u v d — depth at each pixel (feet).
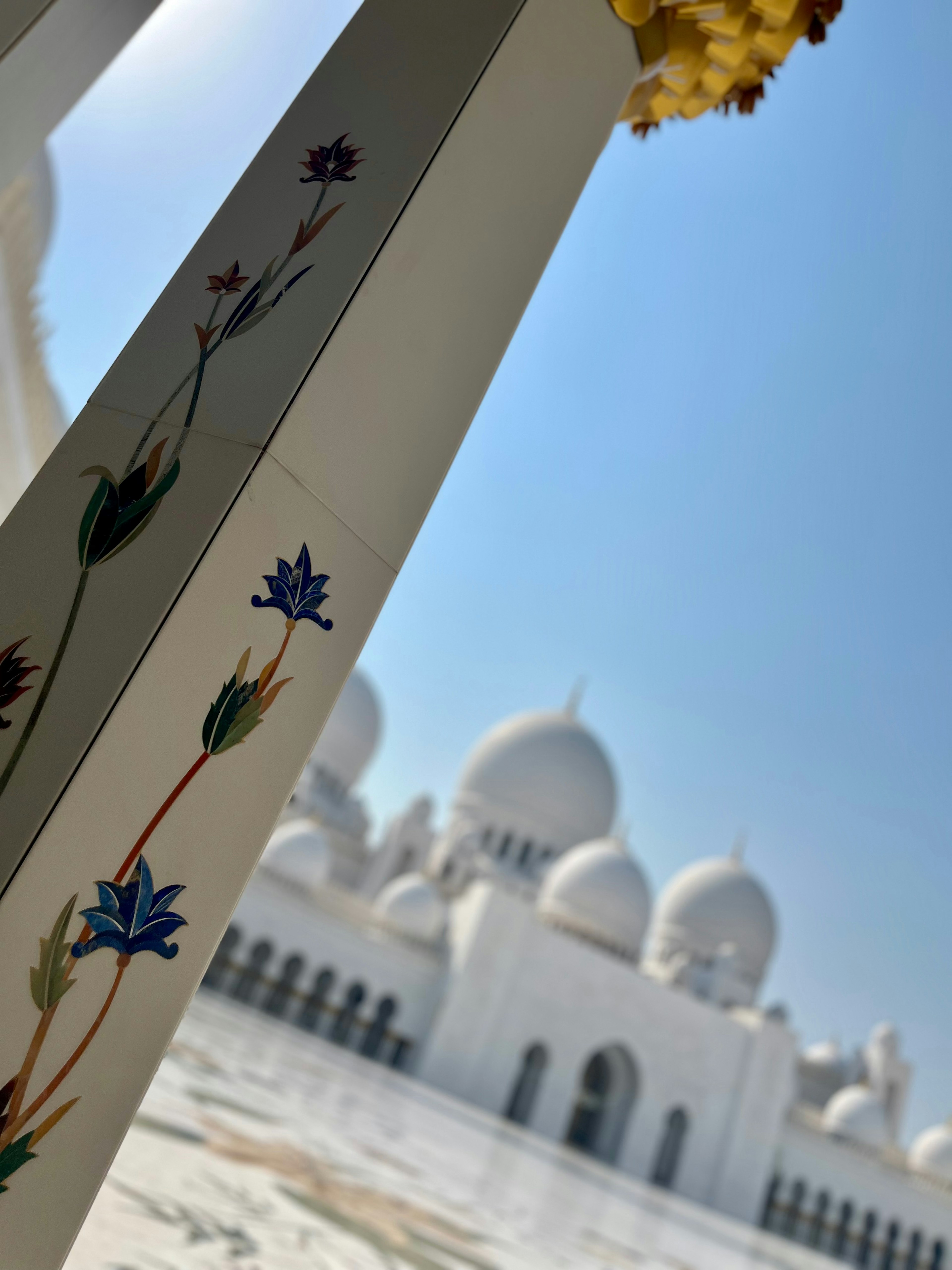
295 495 6.41
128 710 5.65
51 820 5.40
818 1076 162.30
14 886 5.28
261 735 6.28
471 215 7.61
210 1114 26.12
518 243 8.08
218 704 6.03
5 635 5.92
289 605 6.39
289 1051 69.87
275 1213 17.26
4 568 6.12
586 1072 142.00
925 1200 132.57
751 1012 134.21
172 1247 12.76
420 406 7.25
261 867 123.85
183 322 6.88
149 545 6.02
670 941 161.27
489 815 158.20
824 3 9.77
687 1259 37.60
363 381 6.81
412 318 7.16
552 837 157.28
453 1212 26.84
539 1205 38.01
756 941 159.33
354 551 6.82
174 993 5.93
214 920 6.11
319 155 7.40
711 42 9.80
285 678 6.39
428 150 7.28
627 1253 32.35
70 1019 5.51
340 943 123.03
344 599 6.75
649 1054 126.21
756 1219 123.85
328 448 6.61
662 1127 124.57
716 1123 126.52
